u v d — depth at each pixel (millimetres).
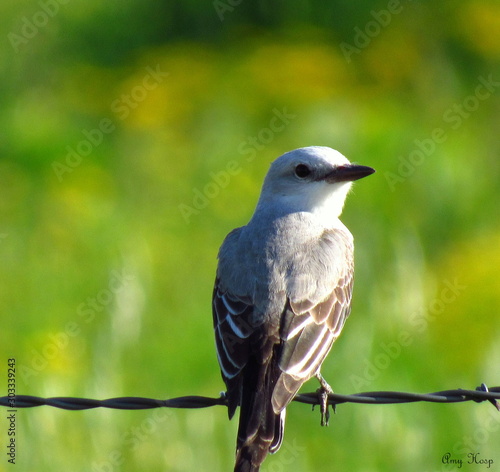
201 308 13219
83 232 14570
